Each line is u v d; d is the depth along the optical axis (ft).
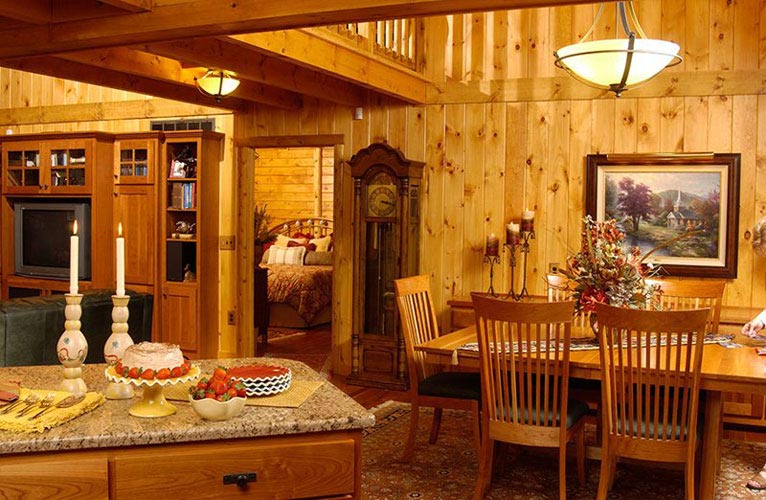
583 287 13.28
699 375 10.83
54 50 13.87
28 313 14.40
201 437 6.82
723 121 18.12
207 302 23.76
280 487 7.07
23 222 26.32
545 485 13.61
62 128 27.30
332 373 22.62
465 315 19.66
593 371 11.75
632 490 13.51
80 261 24.95
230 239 24.00
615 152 19.04
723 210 18.07
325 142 22.47
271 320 31.19
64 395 7.46
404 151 21.38
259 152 36.70
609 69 12.08
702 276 18.29
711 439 11.73
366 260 21.24
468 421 17.70
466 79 20.57
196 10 12.15
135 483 6.70
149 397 7.27
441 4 10.64
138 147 24.27
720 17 18.07
